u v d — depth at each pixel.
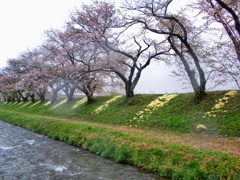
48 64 45.34
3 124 39.56
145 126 23.91
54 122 29.92
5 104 88.19
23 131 31.27
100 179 12.56
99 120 30.84
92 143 19.47
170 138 17.66
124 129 23.16
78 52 36.78
